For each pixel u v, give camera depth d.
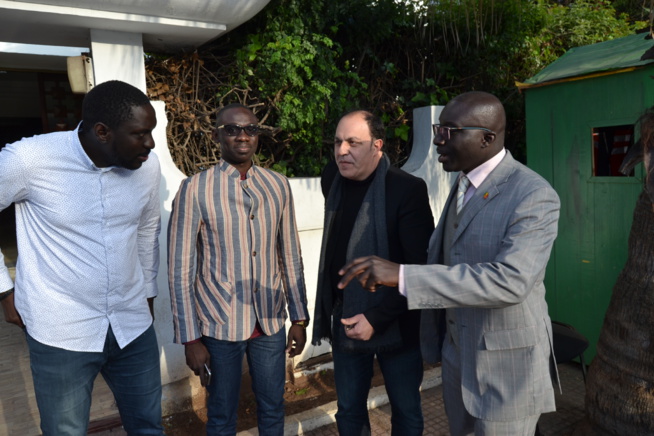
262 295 2.35
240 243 2.28
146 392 2.13
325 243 2.30
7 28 2.95
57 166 1.80
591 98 3.33
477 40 4.41
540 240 1.59
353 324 1.95
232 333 2.26
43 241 1.84
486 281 1.50
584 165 3.44
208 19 3.04
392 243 2.14
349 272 1.55
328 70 3.87
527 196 1.62
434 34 4.68
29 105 6.87
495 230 1.67
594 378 2.73
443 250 1.96
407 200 2.11
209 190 2.22
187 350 2.24
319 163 4.13
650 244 2.47
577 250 3.55
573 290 3.61
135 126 1.78
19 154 1.74
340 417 2.39
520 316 1.71
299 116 3.71
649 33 2.96
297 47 3.62
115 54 3.04
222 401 2.32
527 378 1.72
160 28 3.01
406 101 4.59
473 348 1.78
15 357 3.75
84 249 1.87
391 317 2.02
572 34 5.51
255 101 3.78
